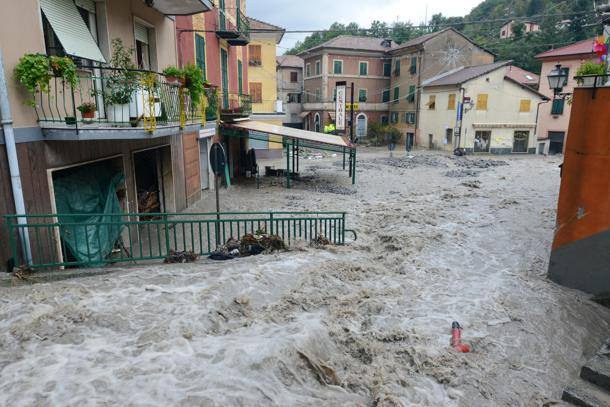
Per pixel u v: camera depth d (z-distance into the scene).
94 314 6.07
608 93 8.29
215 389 4.58
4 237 6.93
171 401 4.32
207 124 17.19
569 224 9.19
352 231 12.88
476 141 38.47
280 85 55.69
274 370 5.12
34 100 7.32
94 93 8.62
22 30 7.12
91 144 9.08
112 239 9.97
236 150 24.84
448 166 31.17
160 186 13.88
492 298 8.56
